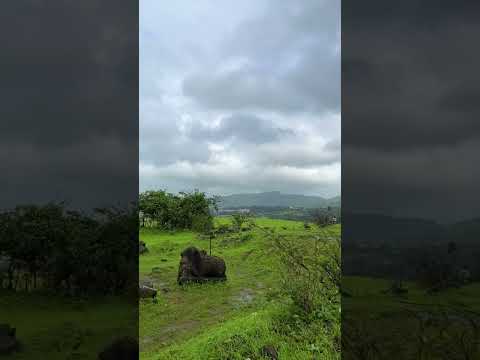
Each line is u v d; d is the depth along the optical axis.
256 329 4.42
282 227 14.23
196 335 5.11
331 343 4.02
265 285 7.74
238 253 11.58
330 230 7.30
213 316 5.98
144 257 11.95
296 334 4.30
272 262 8.94
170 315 6.14
